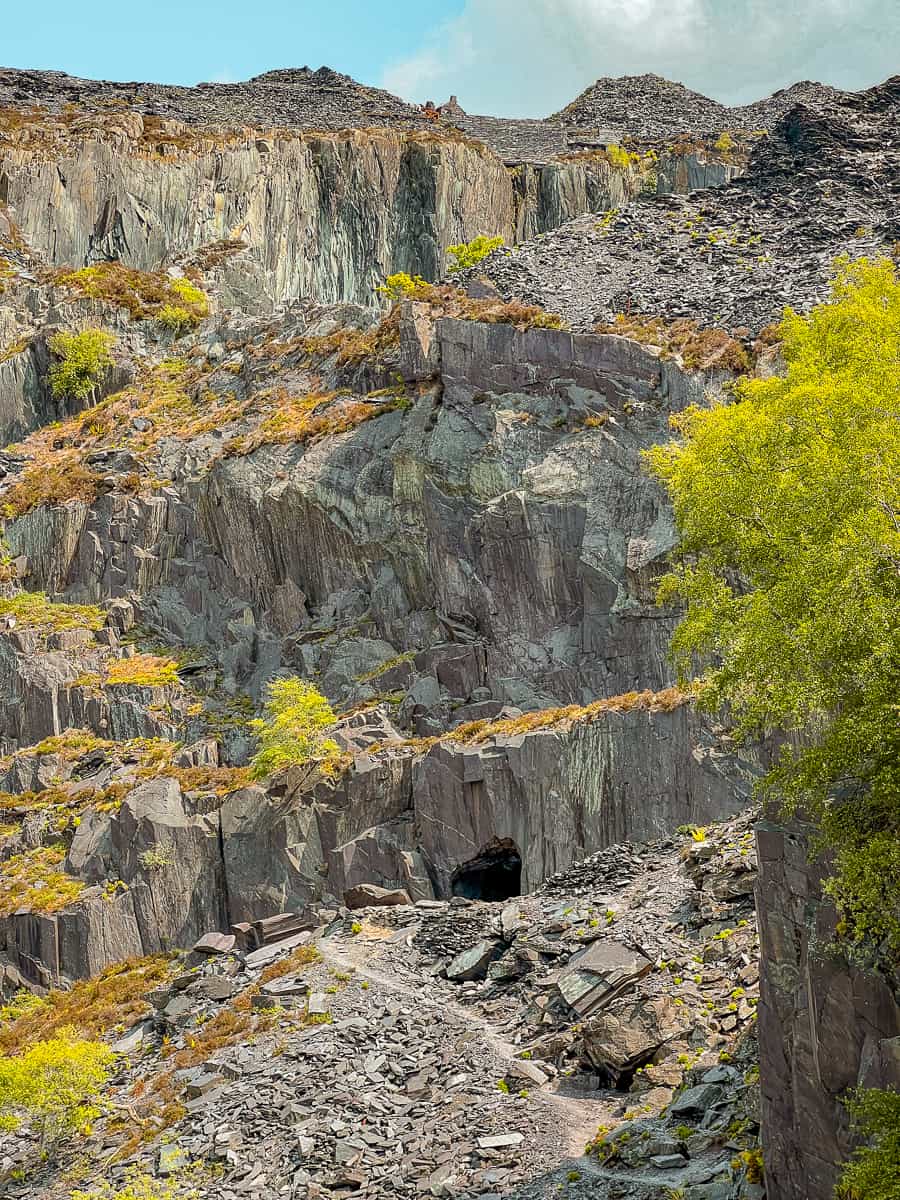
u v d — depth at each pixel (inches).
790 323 1349.7
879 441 922.1
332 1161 1238.3
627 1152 1088.8
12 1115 1579.7
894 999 826.2
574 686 2237.9
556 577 2340.1
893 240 2970.0
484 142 5383.9
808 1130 888.9
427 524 2551.7
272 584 2854.3
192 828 2223.2
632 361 2476.6
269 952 1875.0
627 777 1926.7
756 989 1288.1
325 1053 1464.1
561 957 1539.1
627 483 2351.1
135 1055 1700.3
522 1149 1159.0
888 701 828.6
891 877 818.8
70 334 3747.5
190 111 5364.2
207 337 3828.7
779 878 938.1
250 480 2896.2
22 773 2564.0
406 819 2110.0
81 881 2257.6
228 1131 1358.3
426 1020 1497.3
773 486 1005.2
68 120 4901.6
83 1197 1300.4
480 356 2662.4
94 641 2883.9
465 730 2143.2
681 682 1149.7
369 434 2800.2
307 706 2261.3
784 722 1016.9
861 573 848.3
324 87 6348.4
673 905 1562.5
